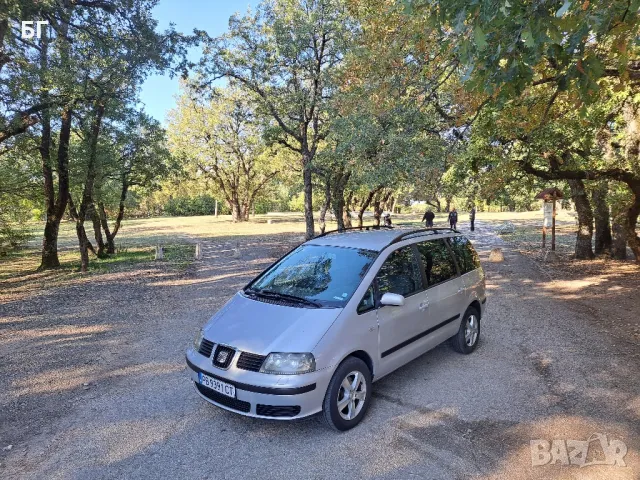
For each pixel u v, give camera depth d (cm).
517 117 901
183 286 1210
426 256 556
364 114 983
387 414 442
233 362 399
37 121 1356
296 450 383
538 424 418
